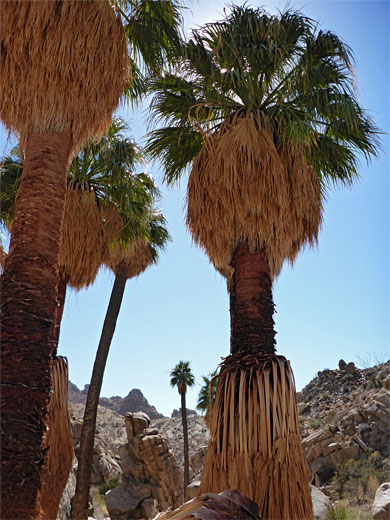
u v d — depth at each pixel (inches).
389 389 1875.0
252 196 247.3
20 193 199.9
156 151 319.6
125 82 242.8
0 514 142.1
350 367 2517.2
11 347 165.8
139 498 1330.0
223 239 261.1
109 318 558.6
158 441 1440.7
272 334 243.9
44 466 164.2
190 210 273.9
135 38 275.6
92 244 419.5
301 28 269.1
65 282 416.8
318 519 543.2
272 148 254.8
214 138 270.5
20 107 215.8
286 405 219.0
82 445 487.5
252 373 226.8
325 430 1581.0
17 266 181.5
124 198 437.4
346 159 304.3
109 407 6879.9
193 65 279.0
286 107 271.7
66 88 215.2
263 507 199.2
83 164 429.4
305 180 263.9
